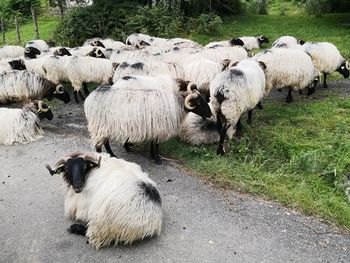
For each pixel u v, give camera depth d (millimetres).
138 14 6934
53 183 2309
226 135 2787
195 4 7543
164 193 2168
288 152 2711
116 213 1629
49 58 3994
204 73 3195
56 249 1740
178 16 7066
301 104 3605
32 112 2988
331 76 4516
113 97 2268
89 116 2338
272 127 3092
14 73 3379
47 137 2990
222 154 2625
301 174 2441
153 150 2584
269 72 3295
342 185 2312
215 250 1729
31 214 2006
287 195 2145
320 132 2986
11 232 1872
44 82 3486
